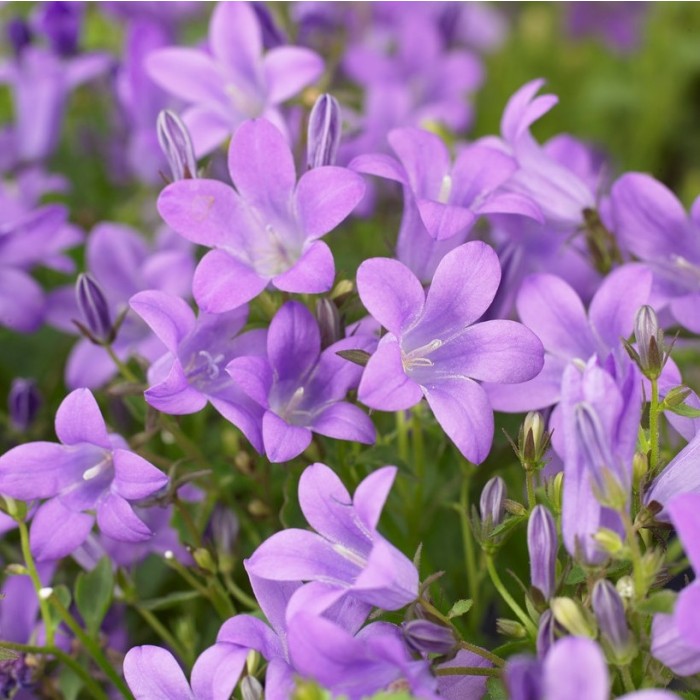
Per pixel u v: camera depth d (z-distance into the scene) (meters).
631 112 0.93
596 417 0.45
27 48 0.66
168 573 0.56
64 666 0.52
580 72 0.93
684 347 0.54
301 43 0.62
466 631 0.51
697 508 0.44
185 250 0.59
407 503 0.53
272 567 0.46
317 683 0.45
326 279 0.48
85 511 0.49
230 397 0.49
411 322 0.48
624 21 0.93
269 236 0.50
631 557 0.45
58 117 0.66
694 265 0.53
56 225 0.56
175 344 0.48
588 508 0.45
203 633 0.55
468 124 0.70
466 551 0.53
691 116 0.93
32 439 0.58
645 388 0.50
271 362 0.48
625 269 0.50
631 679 0.46
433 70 0.69
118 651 0.54
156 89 0.61
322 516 0.47
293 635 0.45
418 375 0.48
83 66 0.66
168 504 0.50
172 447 0.56
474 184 0.51
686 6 0.90
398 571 0.46
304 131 0.57
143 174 0.65
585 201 0.53
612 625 0.45
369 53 0.67
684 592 0.44
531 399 0.50
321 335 0.49
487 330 0.48
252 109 0.57
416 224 0.50
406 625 0.46
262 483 0.53
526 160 0.53
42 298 0.57
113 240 0.57
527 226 0.54
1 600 0.52
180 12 0.75
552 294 0.50
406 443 0.53
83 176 0.73
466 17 0.86
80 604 0.51
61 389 0.60
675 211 0.52
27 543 0.50
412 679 0.45
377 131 0.62
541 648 0.46
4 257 0.57
